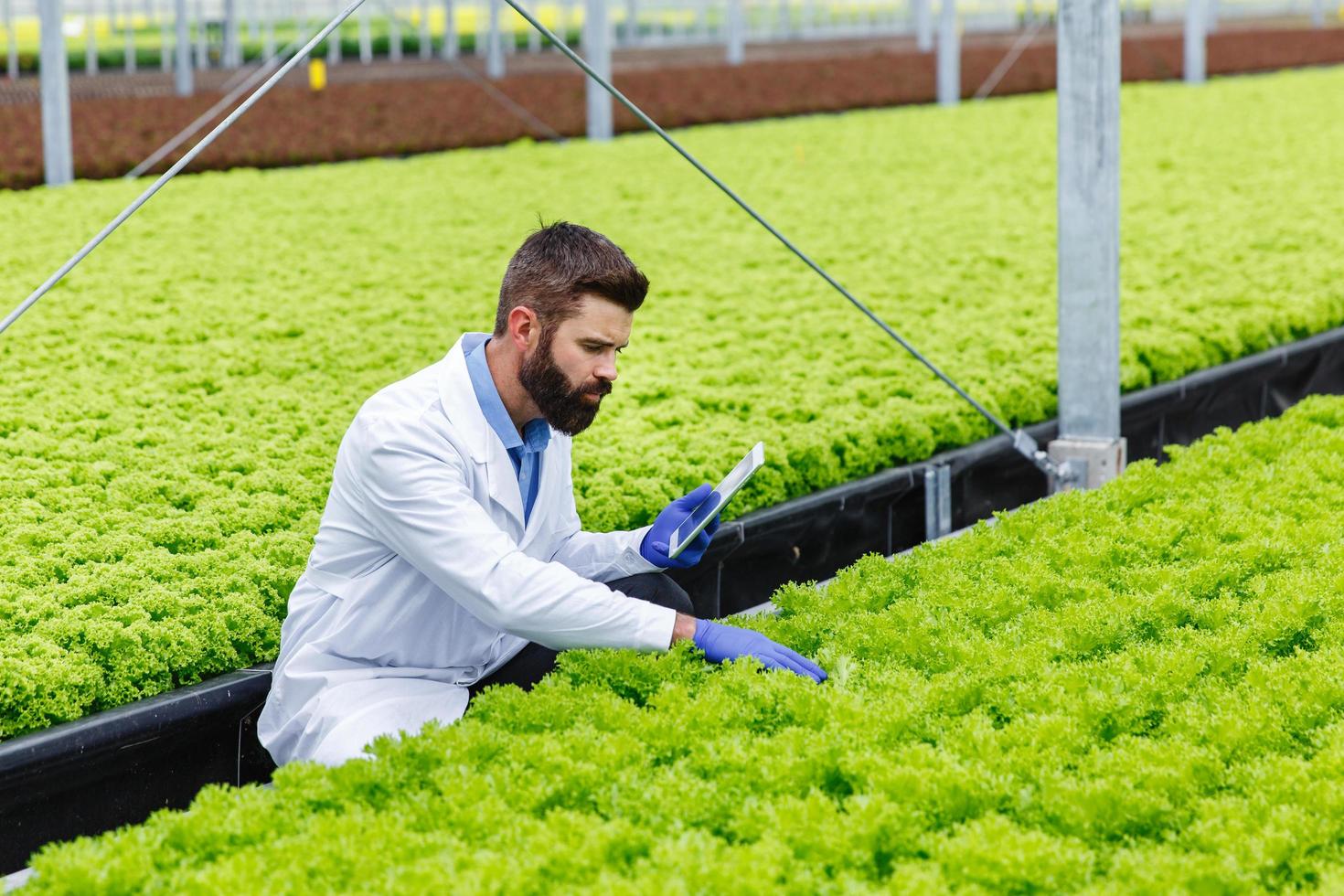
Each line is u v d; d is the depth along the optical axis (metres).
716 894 2.87
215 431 6.85
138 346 8.30
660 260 11.09
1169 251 11.05
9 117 19.77
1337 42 36.00
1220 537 4.99
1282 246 11.24
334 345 8.42
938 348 8.38
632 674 3.78
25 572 5.05
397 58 35.88
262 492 6.04
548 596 3.72
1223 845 3.05
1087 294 6.41
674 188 14.49
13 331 8.47
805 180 15.23
